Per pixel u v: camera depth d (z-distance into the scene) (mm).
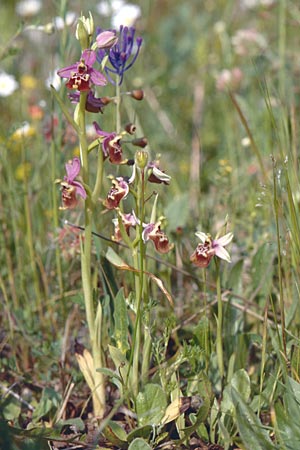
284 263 984
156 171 859
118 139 855
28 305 1042
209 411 877
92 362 911
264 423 890
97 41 856
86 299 890
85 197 854
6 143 1094
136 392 882
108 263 930
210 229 1116
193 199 1264
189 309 1028
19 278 1084
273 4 1571
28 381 977
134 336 865
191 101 1671
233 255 1124
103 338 950
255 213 1103
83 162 869
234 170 1243
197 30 1904
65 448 880
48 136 1147
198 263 864
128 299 885
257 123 1330
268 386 893
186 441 875
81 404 947
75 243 1015
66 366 999
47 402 926
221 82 1447
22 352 1013
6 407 928
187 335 996
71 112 1199
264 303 1000
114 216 1068
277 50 1526
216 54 1723
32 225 1124
